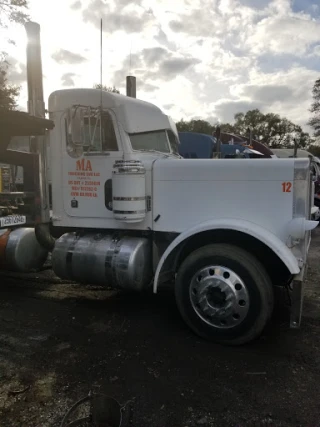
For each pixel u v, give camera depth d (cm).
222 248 337
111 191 401
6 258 478
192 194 371
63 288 495
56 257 417
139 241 394
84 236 420
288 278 376
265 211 346
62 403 255
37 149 436
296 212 337
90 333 362
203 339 349
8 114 379
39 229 448
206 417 243
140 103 425
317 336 362
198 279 345
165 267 374
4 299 454
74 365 303
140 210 375
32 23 509
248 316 326
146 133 429
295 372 297
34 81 494
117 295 470
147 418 241
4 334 358
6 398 260
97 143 401
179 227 379
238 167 354
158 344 340
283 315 412
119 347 334
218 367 303
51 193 438
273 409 251
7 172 459
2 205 457
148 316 405
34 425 233
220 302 335
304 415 246
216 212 364
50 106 419
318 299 470
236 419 242
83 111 396
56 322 387
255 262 328
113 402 244
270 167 343
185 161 374
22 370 295
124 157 393
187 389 272
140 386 275
